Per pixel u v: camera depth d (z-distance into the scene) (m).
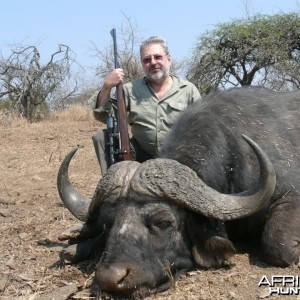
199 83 12.11
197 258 2.24
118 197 2.14
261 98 2.66
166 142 2.46
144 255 2.05
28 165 5.41
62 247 2.70
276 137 2.52
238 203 2.13
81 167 5.12
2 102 14.35
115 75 2.79
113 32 3.01
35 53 14.14
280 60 11.93
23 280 2.31
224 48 12.12
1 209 3.48
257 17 12.23
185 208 2.16
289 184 2.45
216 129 2.42
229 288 2.15
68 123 10.70
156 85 2.91
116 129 2.79
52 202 3.73
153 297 2.07
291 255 2.34
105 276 1.94
